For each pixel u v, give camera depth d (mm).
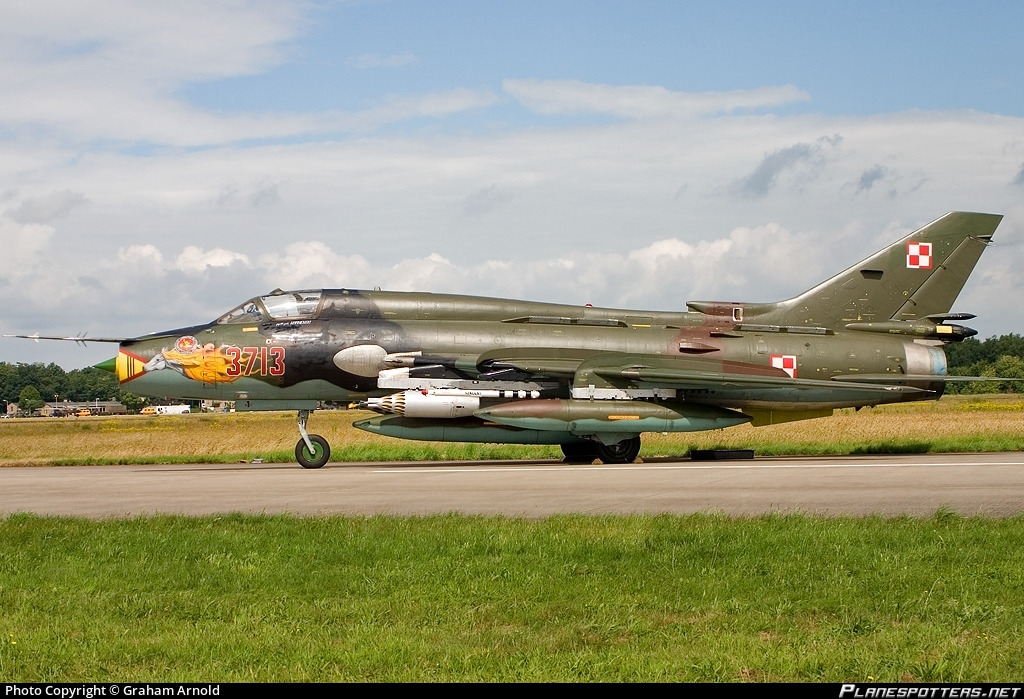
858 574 10273
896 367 26516
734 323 26828
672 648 7949
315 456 24844
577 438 24828
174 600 9586
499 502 16156
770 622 8680
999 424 43156
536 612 8992
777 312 26969
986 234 27516
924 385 26906
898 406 71000
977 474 19766
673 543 11695
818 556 10977
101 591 10070
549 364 24641
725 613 8977
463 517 13766
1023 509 14695
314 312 25047
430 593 9742
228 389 24469
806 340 26344
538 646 8000
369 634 8320
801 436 35938
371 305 25344
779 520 13023
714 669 7379
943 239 27359
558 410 23406
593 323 26266
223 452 34938
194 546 11938
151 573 10711
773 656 7617
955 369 144375
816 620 8828
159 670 7586
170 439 43875
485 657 7691
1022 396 110625
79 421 91062
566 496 16844
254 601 9609
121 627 8703
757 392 26062
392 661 7656
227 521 13734
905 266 27188
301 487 19094
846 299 27062
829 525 12648
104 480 21844
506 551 11484
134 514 15398
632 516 13633
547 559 11039
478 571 10500
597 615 8867
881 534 11992
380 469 23406
